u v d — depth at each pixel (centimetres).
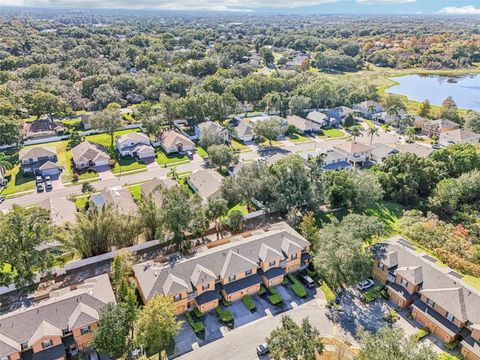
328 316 4856
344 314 4897
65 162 9269
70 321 4206
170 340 4234
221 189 7188
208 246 5894
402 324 4750
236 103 12688
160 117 11194
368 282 5372
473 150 8406
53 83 14038
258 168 7112
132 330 4484
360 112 14325
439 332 4538
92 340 4047
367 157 9888
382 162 8769
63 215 6425
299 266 5706
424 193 8050
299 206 6888
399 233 6700
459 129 11406
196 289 4853
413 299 4956
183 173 8850
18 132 9944
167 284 4744
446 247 6062
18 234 4919
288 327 3853
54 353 4031
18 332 4028
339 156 9469
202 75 18425
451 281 4772
